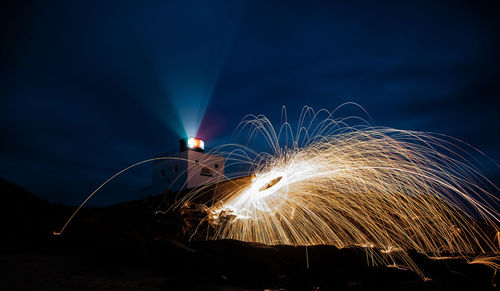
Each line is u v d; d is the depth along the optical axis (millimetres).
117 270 5555
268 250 5500
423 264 5020
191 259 5250
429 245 7469
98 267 5980
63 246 7824
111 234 6773
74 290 4219
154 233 7445
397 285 4277
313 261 5324
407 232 7777
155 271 5426
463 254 5883
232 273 5141
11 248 7945
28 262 6422
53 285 4477
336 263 5230
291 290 4605
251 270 5105
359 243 7469
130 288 4379
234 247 5742
